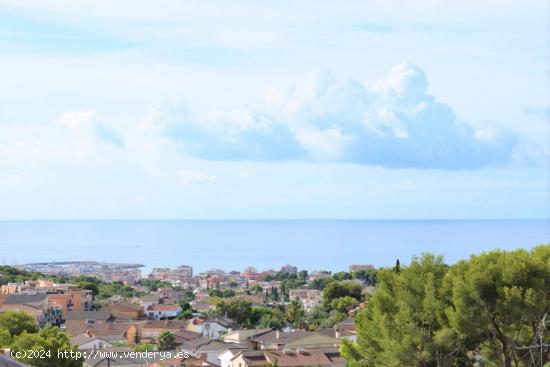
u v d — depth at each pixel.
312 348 112.38
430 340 53.69
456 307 50.31
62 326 179.38
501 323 51.12
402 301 55.75
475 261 52.78
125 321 180.38
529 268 49.75
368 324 59.84
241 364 104.56
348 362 69.25
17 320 107.94
